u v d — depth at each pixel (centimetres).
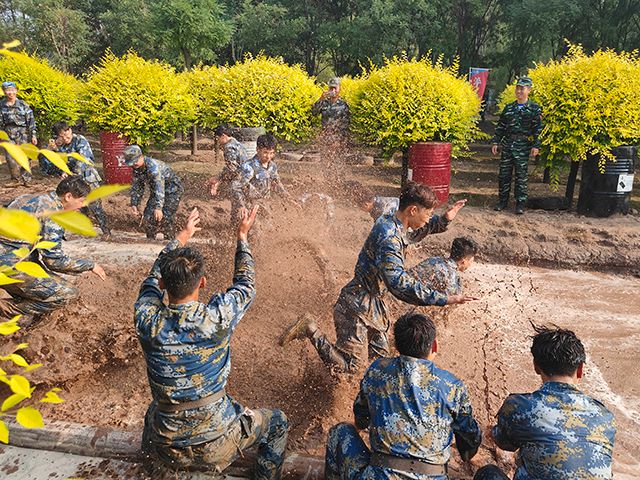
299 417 419
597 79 864
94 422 409
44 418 412
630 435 404
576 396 287
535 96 943
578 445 273
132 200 762
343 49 2750
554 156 945
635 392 459
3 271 135
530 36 2402
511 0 2459
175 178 778
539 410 284
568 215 935
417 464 287
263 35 2944
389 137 953
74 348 482
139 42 2844
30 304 476
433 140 966
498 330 561
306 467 357
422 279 452
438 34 2572
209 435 306
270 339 529
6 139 119
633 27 2447
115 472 361
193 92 1258
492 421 414
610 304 634
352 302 417
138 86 1046
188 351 298
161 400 305
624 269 743
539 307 621
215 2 2356
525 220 891
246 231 362
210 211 898
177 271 300
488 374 478
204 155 1543
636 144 902
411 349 308
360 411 326
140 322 306
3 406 129
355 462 307
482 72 2084
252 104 1045
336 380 448
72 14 2972
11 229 105
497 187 1163
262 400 438
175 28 2231
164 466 358
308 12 3059
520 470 292
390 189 1102
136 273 680
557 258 761
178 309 304
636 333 560
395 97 935
